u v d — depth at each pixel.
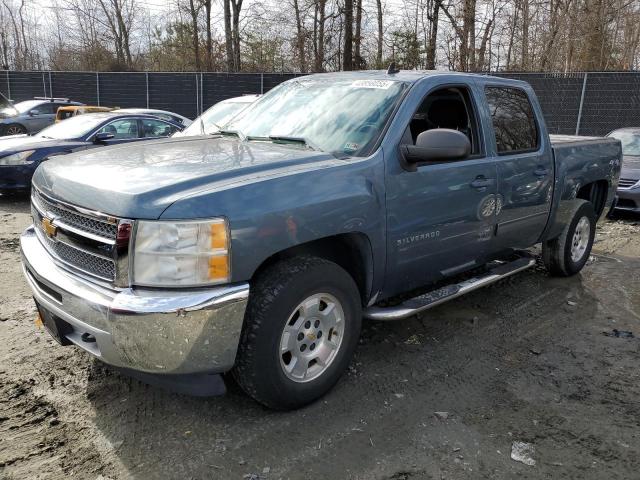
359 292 3.52
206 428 3.03
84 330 2.73
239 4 30.02
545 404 3.38
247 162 3.14
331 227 3.08
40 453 2.79
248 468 2.72
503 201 4.34
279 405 3.07
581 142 5.56
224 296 2.65
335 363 3.28
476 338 4.30
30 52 41.00
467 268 4.34
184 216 2.59
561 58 25.30
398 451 2.88
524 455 2.88
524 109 4.79
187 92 22.44
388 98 3.73
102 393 3.34
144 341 2.56
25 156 9.03
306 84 4.38
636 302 5.21
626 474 2.76
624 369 3.88
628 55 25.61
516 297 5.25
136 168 3.03
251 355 2.86
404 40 25.92
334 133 3.64
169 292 2.60
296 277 2.94
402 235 3.55
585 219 5.75
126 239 2.59
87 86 24.02
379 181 3.35
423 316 4.69
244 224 2.71
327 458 2.81
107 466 2.71
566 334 4.45
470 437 3.02
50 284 2.90
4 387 3.37
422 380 3.62
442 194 3.75
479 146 4.19
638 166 9.11
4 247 6.50
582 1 24.83
